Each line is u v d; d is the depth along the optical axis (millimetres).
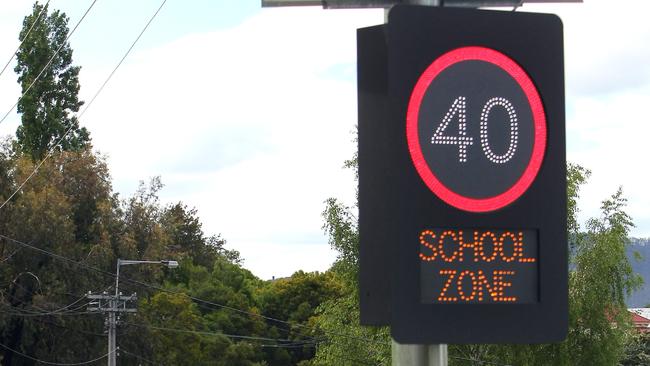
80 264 73312
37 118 90500
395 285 6805
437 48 6938
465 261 6977
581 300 47844
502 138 7016
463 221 6910
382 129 7449
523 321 7004
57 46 91562
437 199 6875
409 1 7504
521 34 7078
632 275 48531
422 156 6883
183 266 119312
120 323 67312
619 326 48594
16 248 71438
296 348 115000
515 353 47750
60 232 72812
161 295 85875
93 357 73750
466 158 6941
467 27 6992
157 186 82875
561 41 7137
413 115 6883
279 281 122250
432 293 6914
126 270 77188
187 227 145000
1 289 71438
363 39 7574
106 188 80438
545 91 7094
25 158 79125
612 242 47750
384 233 7172
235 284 120250
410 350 7211
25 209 72312
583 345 48188
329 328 51812
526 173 7039
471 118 6977
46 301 70562
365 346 51094
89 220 79938
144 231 81188
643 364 74438
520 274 7078
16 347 73312
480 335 6926
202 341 102188
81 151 81438
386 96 7477
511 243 7070
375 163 7383
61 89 91625
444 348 7266
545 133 7098
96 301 69688
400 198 6836
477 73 7008
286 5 7543
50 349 73000
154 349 78312
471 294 6973
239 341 109812
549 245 7059
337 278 52906
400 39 6898
